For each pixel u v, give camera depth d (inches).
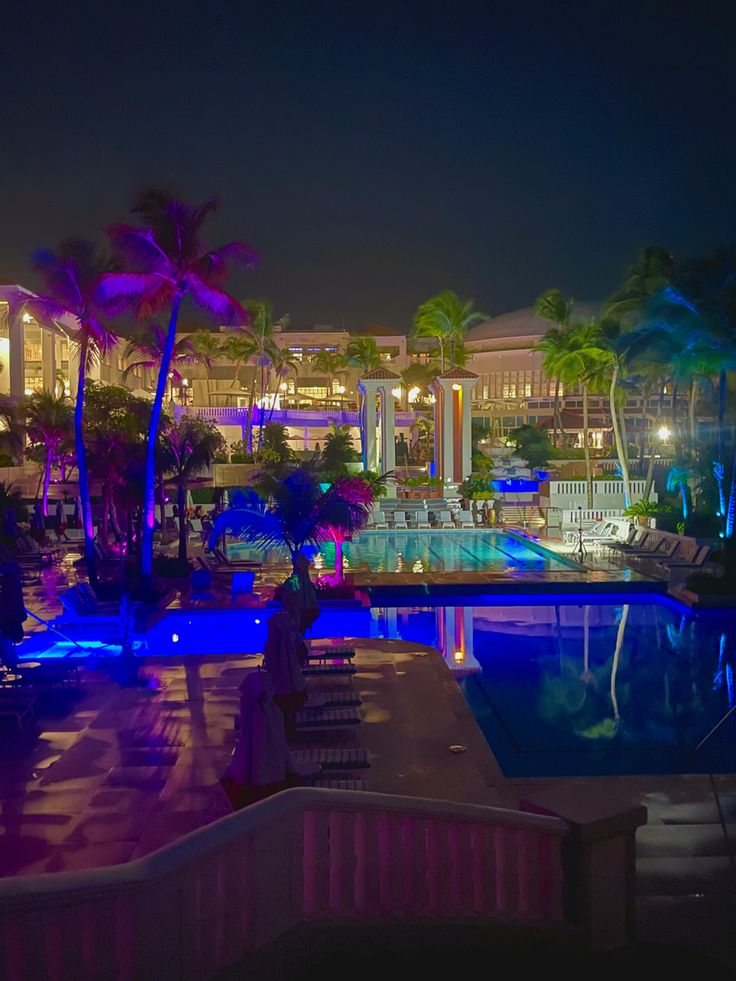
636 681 601.3
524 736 479.2
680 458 1451.8
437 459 2143.2
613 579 1014.4
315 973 173.3
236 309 869.8
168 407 2522.1
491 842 221.9
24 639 717.3
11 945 139.9
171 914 155.1
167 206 839.1
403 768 387.5
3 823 328.2
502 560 1267.2
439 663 585.3
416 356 4005.9
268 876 179.0
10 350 2342.5
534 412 3467.0
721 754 441.4
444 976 178.9
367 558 1301.7
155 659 608.1
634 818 218.1
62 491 1893.5
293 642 433.1
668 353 1189.7
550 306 2229.3
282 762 293.1
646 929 240.4
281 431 2583.7
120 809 340.8
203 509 1857.8
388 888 201.9
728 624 821.2
